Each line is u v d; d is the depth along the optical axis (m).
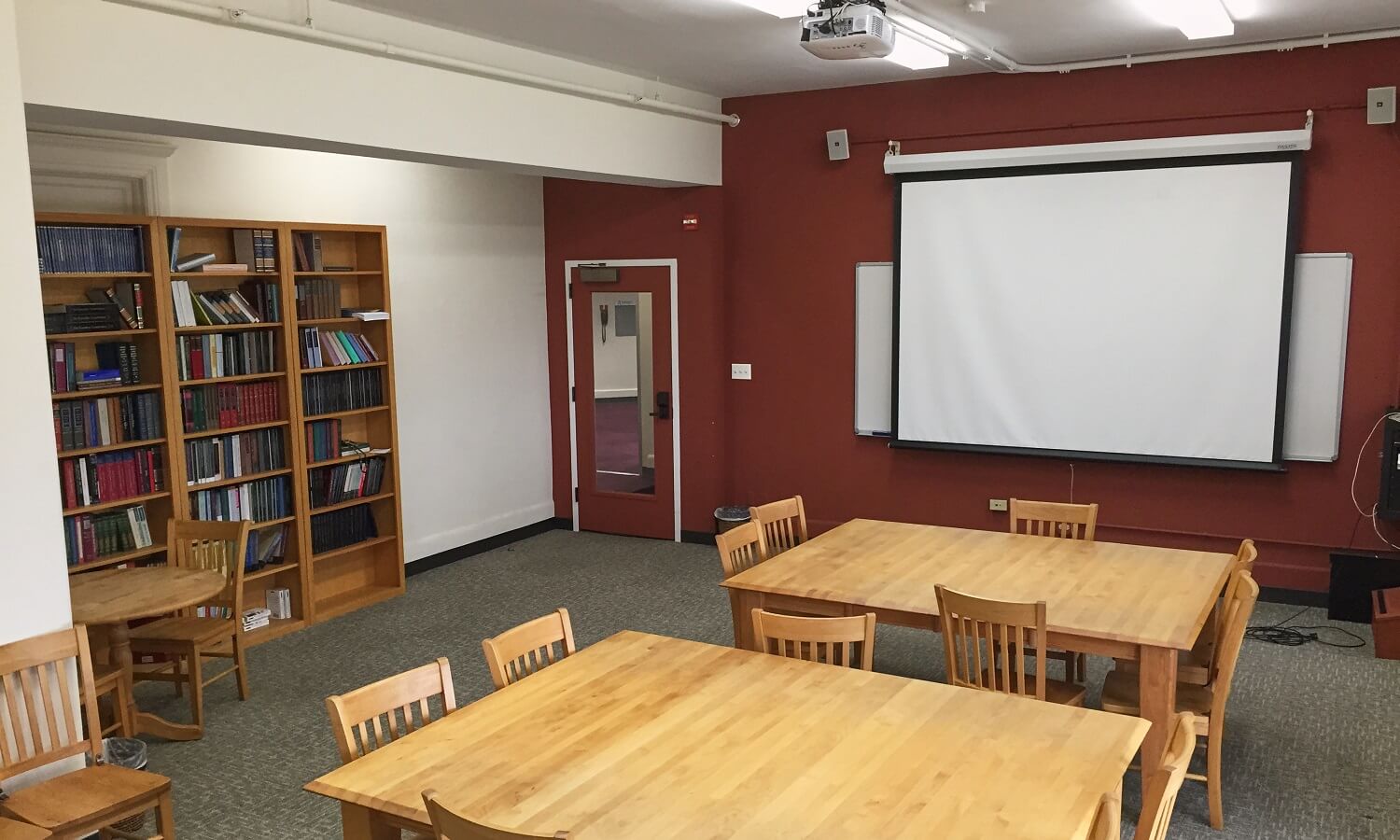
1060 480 6.71
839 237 7.20
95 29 3.70
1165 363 6.27
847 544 4.77
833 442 7.43
